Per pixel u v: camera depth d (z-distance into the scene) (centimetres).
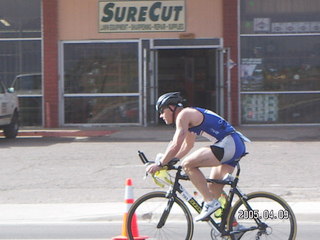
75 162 4281
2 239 2558
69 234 2638
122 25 6144
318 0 6075
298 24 6103
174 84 6594
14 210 3047
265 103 6153
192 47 6131
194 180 2134
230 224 2158
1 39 6228
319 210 2894
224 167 2198
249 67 6141
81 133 5738
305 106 6144
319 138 5331
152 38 6134
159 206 2275
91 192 3394
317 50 6103
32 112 6247
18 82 6234
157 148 4838
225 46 6103
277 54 6122
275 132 5703
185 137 2108
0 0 6216
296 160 4253
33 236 2605
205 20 6106
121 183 3591
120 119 6228
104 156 4512
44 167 4112
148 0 6112
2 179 3756
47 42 6169
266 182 3547
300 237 2520
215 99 6294
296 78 6134
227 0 6069
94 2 6150
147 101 6191
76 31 6169
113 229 2728
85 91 6219
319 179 3625
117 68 6191
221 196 2191
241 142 2172
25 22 6206
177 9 6106
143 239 2242
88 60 6188
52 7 6144
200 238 2539
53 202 3197
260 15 6103
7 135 5566
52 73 6178
